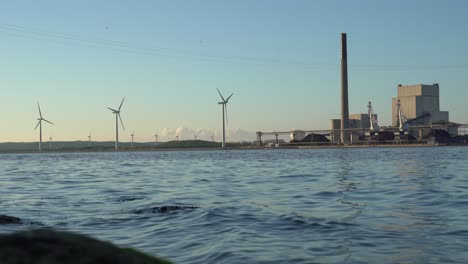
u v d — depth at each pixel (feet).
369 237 42.96
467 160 231.30
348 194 79.87
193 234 45.37
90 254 12.60
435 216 54.39
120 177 136.15
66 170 188.65
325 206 64.95
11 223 52.06
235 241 41.75
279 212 59.41
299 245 39.88
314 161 250.98
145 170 179.73
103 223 52.60
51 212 61.82
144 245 40.70
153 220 54.08
